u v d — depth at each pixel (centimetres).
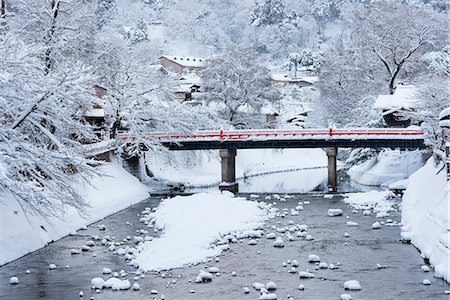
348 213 3812
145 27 19638
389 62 7038
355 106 7269
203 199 4128
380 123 6325
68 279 2297
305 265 2430
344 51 9025
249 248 2764
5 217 2794
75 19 4494
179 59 13625
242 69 7138
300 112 9681
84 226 3428
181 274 2302
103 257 2673
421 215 2983
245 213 3631
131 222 3641
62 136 3117
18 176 2631
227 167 5369
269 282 2117
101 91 5866
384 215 3641
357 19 7862
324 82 7788
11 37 2733
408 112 5359
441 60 6662
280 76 14275
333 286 2105
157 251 2664
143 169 5762
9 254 2645
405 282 2138
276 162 8056
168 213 3672
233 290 2075
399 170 5888
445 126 2877
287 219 3597
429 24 6781
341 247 2766
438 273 2188
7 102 2700
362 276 2238
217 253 2631
